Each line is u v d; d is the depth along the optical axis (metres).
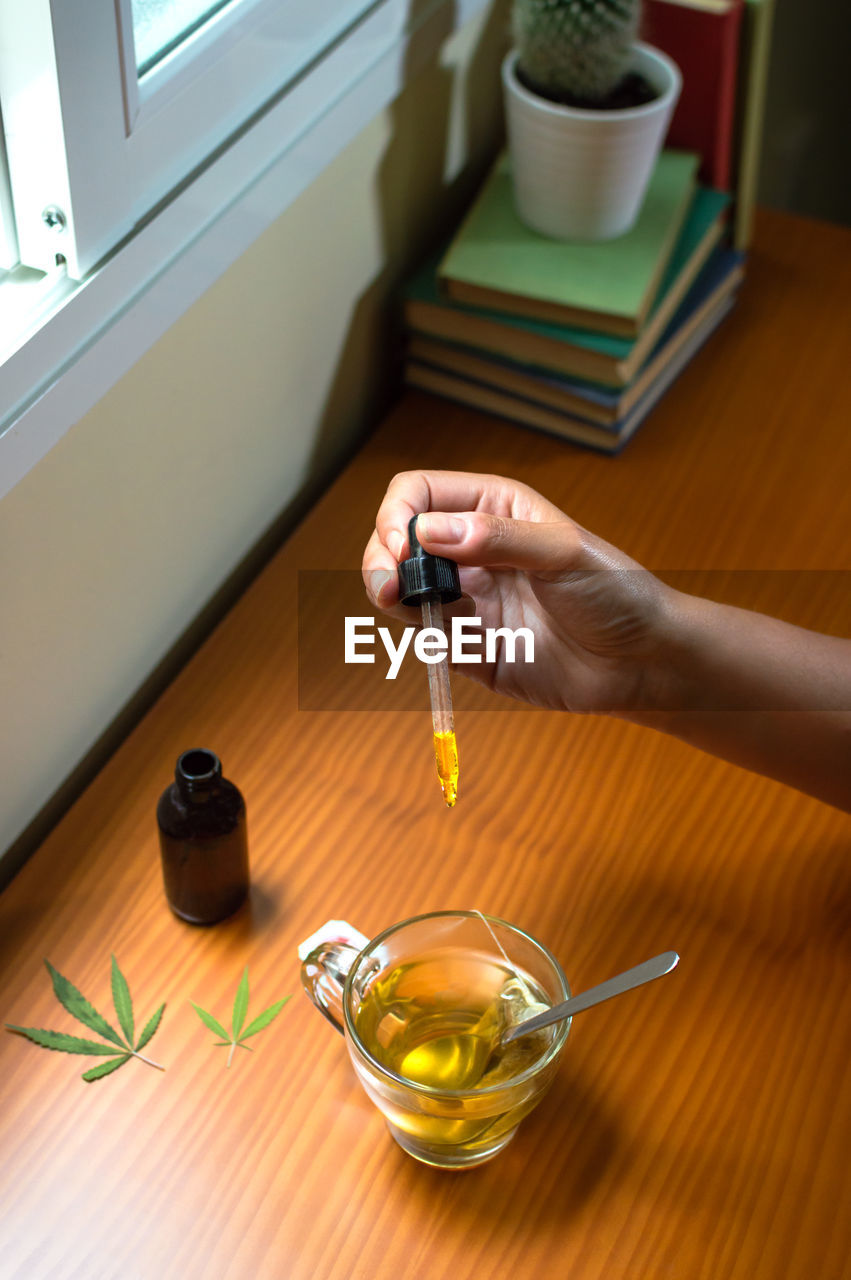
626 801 0.73
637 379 0.86
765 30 0.88
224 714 0.75
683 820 0.72
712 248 0.93
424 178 0.89
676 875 0.70
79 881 0.69
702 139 0.91
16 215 0.62
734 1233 0.60
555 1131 0.62
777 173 1.35
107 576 0.71
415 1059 0.61
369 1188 0.61
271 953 0.67
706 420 0.90
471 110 0.92
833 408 0.91
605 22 0.78
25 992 0.66
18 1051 0.64
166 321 0.67
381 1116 0.63
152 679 0.78
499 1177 0.61
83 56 0.58
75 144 0.59
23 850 0.72
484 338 0.86
